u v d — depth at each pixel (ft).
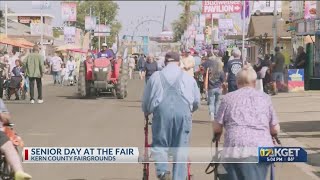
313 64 109.60
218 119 25.32
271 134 25.52
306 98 91.76
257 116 24.70
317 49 110.01
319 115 69.62
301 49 109.70
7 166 26.96
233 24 191.62
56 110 80.18
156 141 30.55
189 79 30.94
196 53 96.17
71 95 109.60
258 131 24.61
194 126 63.00
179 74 30.86
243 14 96.63
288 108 78.07
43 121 66.85
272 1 183.52
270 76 99.55
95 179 36.55
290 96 96.22
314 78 108.99
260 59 107.24
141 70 180.75
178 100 30.40
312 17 114.11
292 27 131.85
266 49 162.61
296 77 105.40
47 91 121.90
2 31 237.45
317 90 107.76
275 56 101.65
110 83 102.12
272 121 25.11
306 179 36.27
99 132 57.31
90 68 101.86
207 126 63.00
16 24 273.33
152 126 30.83
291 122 63.26
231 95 25.27
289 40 160.45
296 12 130.62
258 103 24.86
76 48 213.87
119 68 101.04
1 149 25.76
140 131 58.18
